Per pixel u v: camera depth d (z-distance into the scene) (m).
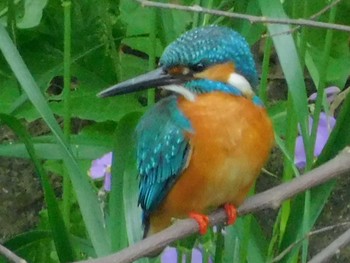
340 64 7.17
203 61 4.97
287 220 5.38
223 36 4.98
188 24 6.57
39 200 8.91
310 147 5.00
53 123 5.14
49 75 7.47
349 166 4.66
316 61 7.15
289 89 5.02
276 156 8.44
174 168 5.03
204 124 4.91
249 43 5.38
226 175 4.91
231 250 5.80
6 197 8.94
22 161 8.89
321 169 4.69
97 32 7.29
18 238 5.66
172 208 5.20
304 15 5.58
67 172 5.64
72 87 8.41
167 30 5.51
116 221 5.36
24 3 6.98
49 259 6.88
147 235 5.49
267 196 4.88
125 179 5.38
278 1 4.94
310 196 5.18
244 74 5.01
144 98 7.70
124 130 5.37
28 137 5.26
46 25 7.38
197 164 4.94
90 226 5.23
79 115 7.35
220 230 5.42
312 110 6.36
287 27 4.95
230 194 5.00
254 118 4.92
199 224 4.93
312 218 5.17
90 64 7.49
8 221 8.93
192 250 5.86
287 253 5.29
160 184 5.16
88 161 6.76
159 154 5.11
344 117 4.95
